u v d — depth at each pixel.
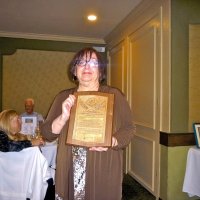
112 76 4.50
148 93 2.99
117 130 1.00
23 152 1.90
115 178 0.97
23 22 3.76
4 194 1.91
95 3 2.96
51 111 1.07
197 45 2.52
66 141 0.92
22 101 4.51
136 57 3.37
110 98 0.97
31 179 1.92
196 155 2.36
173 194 2.50
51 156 2.51
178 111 2.50
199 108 2.53
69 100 0.94
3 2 2.95
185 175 2.46
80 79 1.01
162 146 2.61
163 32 2.59
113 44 4.39
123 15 3.36
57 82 4.66
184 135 2.50
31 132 2.87
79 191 0.95
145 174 3.09
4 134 1.95
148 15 2.96
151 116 2.91
